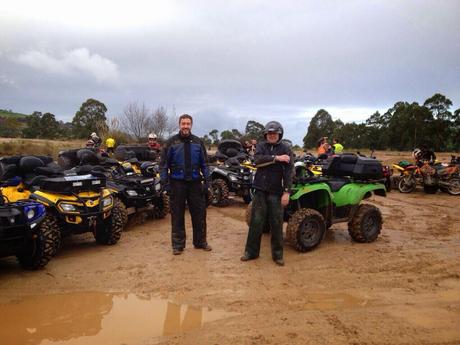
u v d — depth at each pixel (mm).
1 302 4707
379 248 6801
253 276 5449
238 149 12094
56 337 3914
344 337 3785
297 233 6340
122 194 7969
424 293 4918
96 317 4324
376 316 4234
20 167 7000
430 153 14219
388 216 9625
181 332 3973
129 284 5199
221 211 10000
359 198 6918
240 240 7281
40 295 4898
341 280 5324
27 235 5410
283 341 3725
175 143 6406
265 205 5980
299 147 47000
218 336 3844
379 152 39031
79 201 6305
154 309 4496
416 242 7234
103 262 6062
